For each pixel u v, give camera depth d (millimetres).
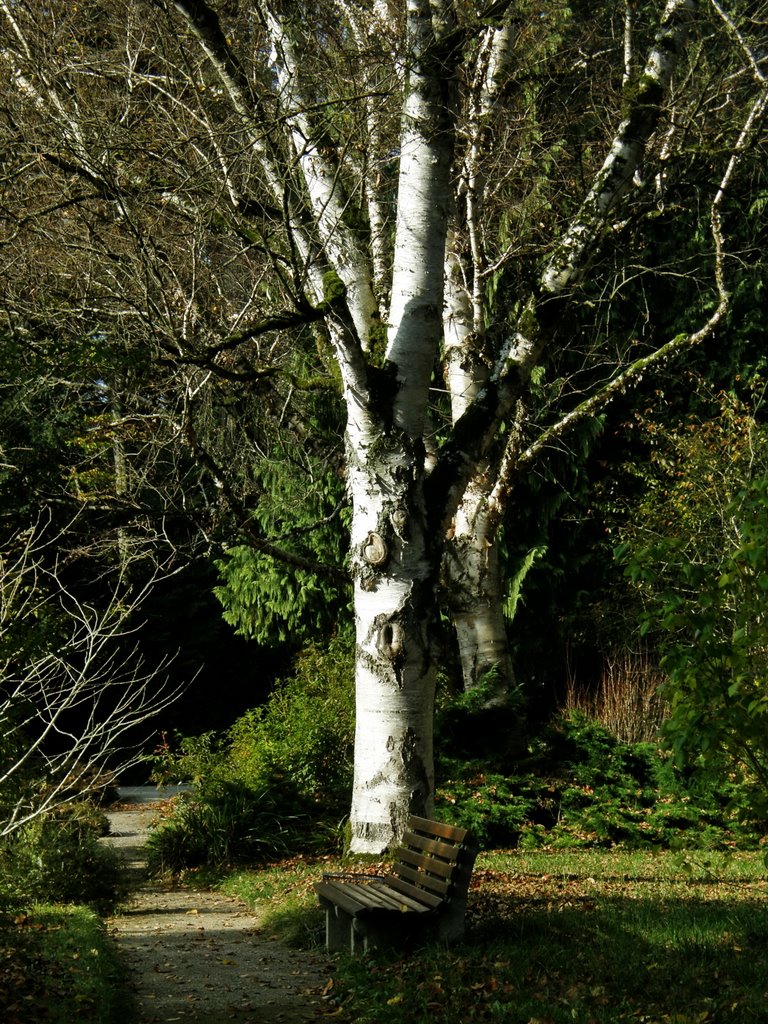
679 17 10750
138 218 11227
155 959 6957
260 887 9664
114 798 19344
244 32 11508
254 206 10523
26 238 11742
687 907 7508
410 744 9555
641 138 10484
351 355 9375
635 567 5523
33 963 6016
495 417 10281
